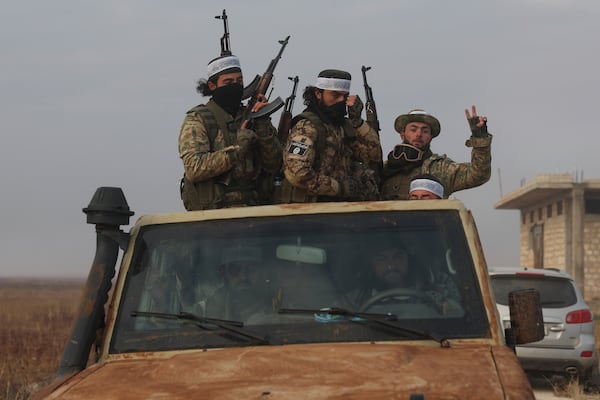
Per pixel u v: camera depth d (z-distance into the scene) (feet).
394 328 15.84
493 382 13.69
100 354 16.34
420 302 16.28
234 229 17.40
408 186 25.38
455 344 15.67
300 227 17.26
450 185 25.66
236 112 22.38
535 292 16.62
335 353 14.84
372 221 17.24
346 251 16.93
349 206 17.46
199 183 21.06
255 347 15.67
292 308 16.33
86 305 16.99
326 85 21.98
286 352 15.02
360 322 15.94
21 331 91.45
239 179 21.25
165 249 17.35
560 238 156.76
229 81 21.99
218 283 16.85
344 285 16.56
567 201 153.79
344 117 22.81
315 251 16.97
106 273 17.31
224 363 14.69
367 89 27.22
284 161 20.80
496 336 15.78
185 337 16.11
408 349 15.19
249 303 16.49
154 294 16.88
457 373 14.03
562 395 47.16
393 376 13.91
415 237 16.98
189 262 17.12
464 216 17.17
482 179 25.40
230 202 21.24
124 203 17.85
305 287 16.58
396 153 25.41
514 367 14.32
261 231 17.30
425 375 13.92
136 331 16.35
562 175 149.28
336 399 13.29
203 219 17.61
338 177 22.00
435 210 17.28
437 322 15.94
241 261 16.99
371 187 22.68
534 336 16.43
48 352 62.75
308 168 20.53
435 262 16.70
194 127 21.36
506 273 49.49
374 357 14.57
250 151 21.33
